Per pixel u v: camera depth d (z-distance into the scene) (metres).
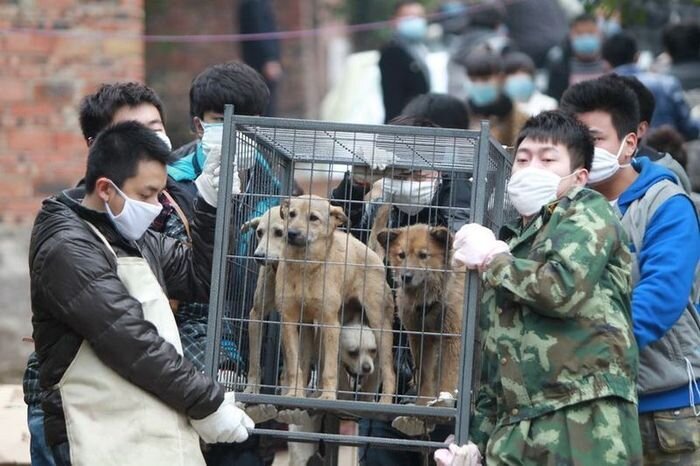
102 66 17.77
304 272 9.86
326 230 9.91
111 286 8.98
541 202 9.34
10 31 17.56
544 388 9.03
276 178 10.54
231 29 23.41
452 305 10.13
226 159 9.53
